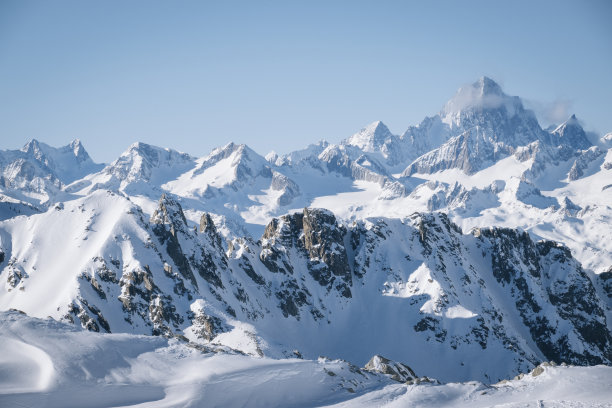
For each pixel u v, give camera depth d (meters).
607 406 90.94
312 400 103.94
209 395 97.88
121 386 99.56
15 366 101.31
